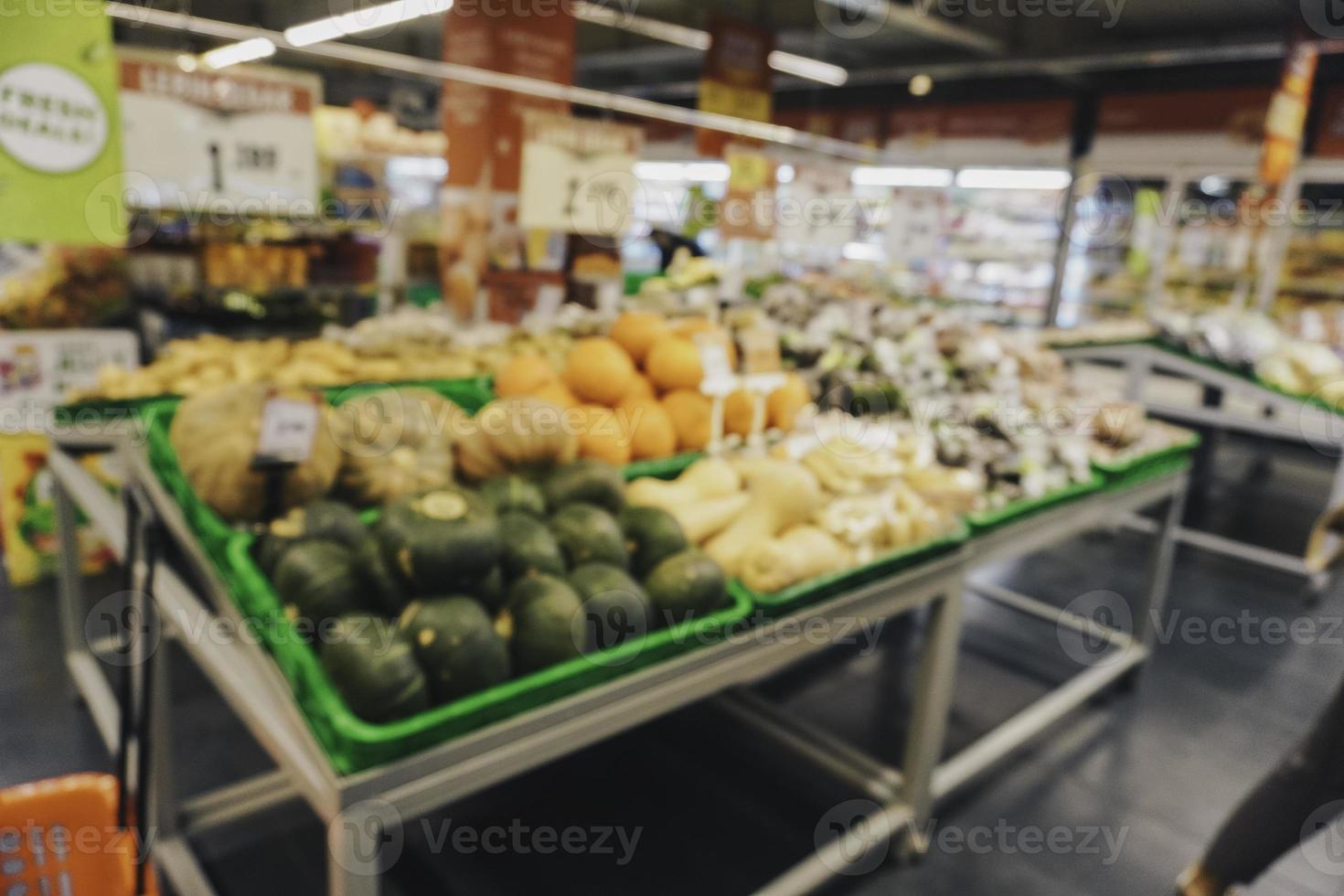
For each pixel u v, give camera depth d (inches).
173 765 76.6
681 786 93.8
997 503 89.4
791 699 113.2
